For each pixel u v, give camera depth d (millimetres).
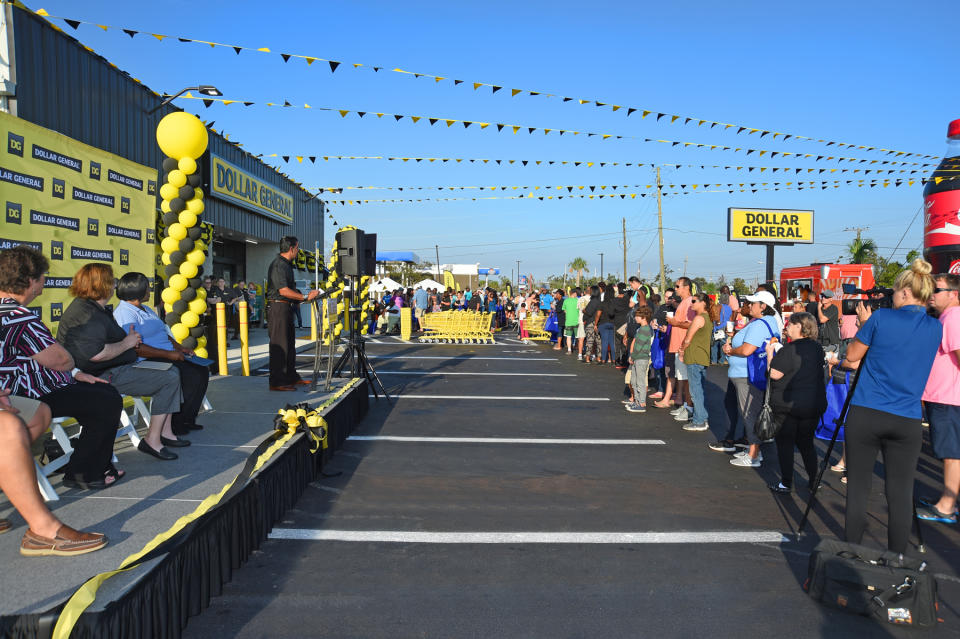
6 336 3195
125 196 6309
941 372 4602
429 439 6812
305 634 2910
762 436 5047
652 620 3127
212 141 13227
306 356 13938
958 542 4305
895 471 3592
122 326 4871
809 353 4957
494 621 3072
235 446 5031
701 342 7438
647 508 4797
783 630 3074
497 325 30516
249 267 20219
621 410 8711
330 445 5871
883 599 3139
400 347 18094
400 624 3020
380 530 4230
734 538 4250
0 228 4586
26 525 3252
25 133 4848
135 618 2395
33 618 2166
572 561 3805
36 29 7277
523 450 6438
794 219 29875
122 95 9359
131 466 4434
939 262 11773
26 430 2930
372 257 10211
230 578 3436
